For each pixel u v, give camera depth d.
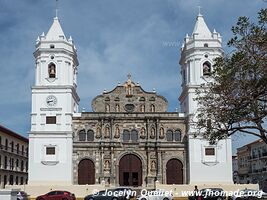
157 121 76.75
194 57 76.56
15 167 95.38
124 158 76.25
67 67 76.25
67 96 74.81
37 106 74.31
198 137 73.62
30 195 68.50
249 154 109.69
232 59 32.50
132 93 79.69
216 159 73.19
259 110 32.75
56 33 77.00
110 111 78.69
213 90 35.22
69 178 72.19
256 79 31.94
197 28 78.69
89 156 75.06
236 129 34.44
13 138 94.44
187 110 76.25
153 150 76.19
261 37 31.41
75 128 75.88
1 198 24.72
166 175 75.19
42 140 73.19
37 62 76.00
